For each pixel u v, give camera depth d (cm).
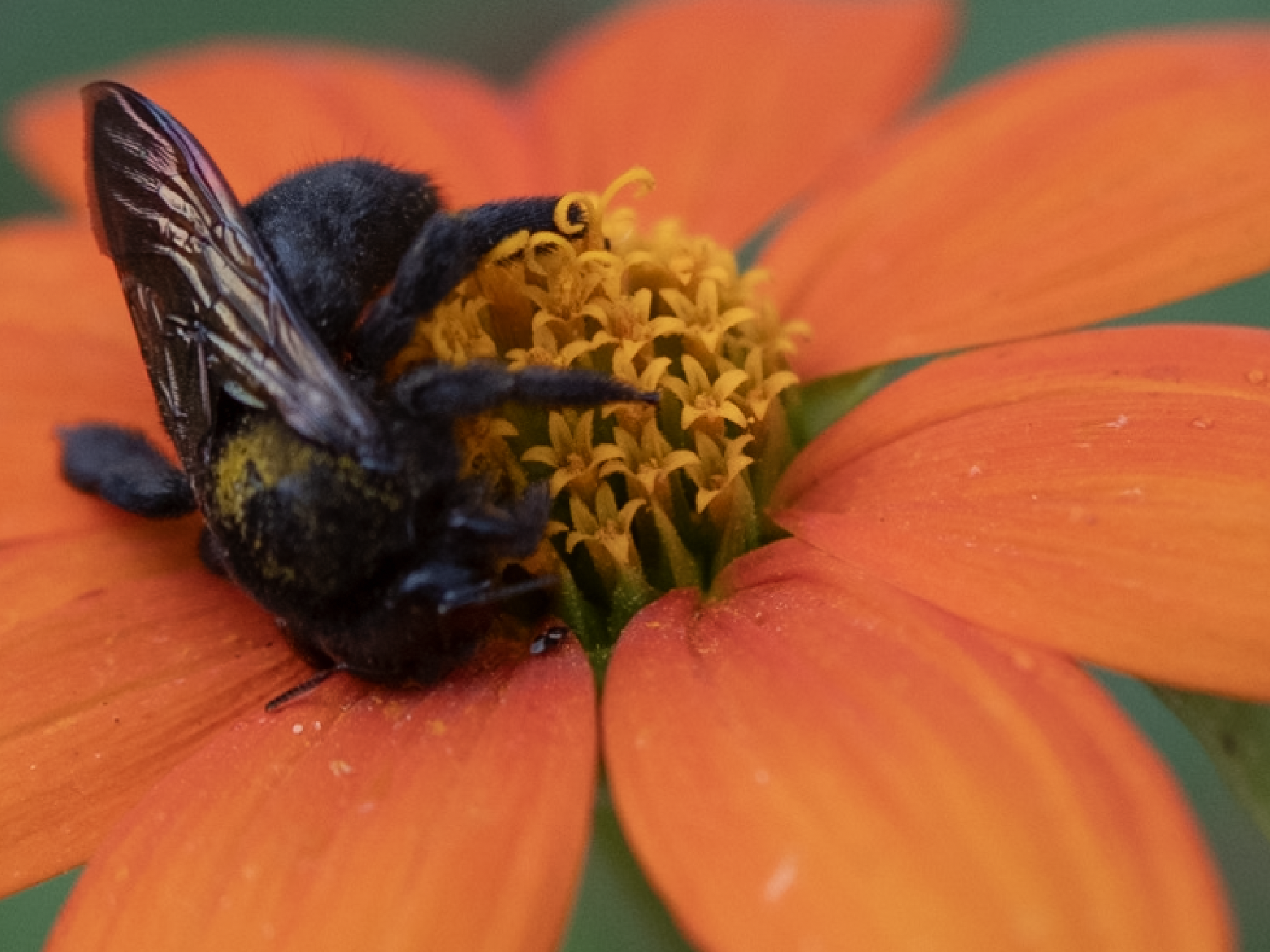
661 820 9
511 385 10
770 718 9
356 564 10
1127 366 10
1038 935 8
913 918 8
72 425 11
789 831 9
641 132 13
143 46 16
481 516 10
